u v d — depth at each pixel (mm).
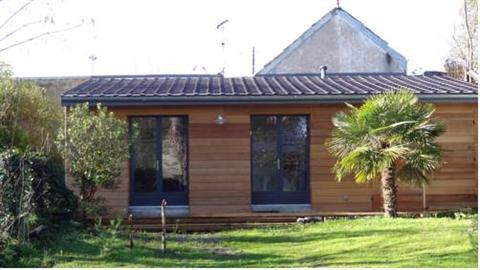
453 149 13297
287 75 17516
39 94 14359
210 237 10609
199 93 12891
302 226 11625
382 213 12719
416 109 11305
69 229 10023
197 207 13047
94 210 11008
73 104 12438
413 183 11766
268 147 13453
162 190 13258
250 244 9820
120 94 12664
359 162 11273
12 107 12969
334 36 26672
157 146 13297
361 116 11359
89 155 10773
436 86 14141
